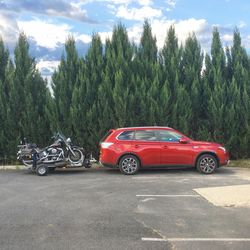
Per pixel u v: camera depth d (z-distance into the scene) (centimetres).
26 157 1600
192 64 1938
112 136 1555
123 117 1806
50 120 1852
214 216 886
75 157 1605
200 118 1916
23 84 1903
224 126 1853
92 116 1827
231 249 682
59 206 989
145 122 1822
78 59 1923
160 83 1880
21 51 1928
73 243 710
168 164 1538
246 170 1623
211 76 1927
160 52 1969
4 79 1959
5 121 1883
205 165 1527
